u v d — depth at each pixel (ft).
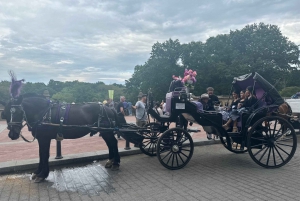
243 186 16.06
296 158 23.29
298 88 103.76
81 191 15.84
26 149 28.43
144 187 16.29
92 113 19.27
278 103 21.27
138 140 20.57
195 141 30.25
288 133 22.09
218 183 16.74
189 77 22.33
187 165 21.45
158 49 142.10
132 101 156.76
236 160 22.97
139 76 147.54
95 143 32.22
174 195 14.83
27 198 14.87
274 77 127.24
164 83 138.62
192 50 139.44
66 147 29.53
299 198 13.94
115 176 18.72
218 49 142.51
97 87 290.35
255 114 20.44
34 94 18.72
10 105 16.96
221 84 130.41
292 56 134.62
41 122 17.54
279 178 17.54
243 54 138.72
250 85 24.66
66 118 18.10
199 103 21.72
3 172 19.99
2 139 36.27
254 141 20.77
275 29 140.87
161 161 19.52
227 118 22.31
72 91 243.81
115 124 20.34
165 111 22.57
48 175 19.04
